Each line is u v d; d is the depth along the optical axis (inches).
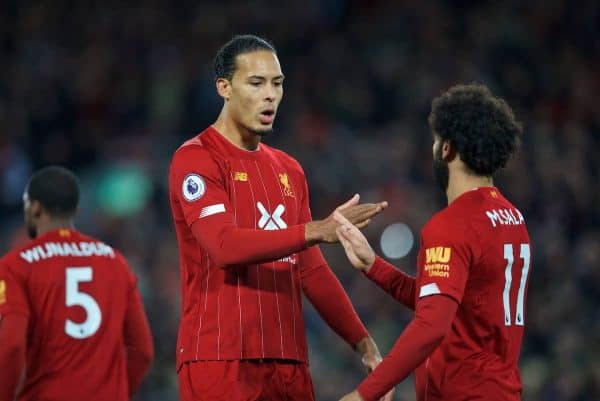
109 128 2199.8
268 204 751.7
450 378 690.2
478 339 689.6
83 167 2130.9
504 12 2425.0
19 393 770.2
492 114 704.4
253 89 737.6
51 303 776.9
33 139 2180.1
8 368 740.7
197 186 729.0
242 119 741.9
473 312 688.4
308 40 2395.4
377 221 1859.0
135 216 1900.8
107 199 1982.0
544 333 1704.0
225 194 734.5
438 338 660.1
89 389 777.6
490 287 688.4
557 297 1758.1
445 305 663.1
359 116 2213.3
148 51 2357.3
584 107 2303.2
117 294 808.3
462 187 708.0
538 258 1839.3
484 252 681.6
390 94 2251.5
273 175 764.6
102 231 1867.6
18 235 1811.0
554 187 2011.6
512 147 709.9
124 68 2320.4
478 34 2379.4
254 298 737.0
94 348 786.2
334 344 1609.3
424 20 2412.6
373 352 810.2
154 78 2278.5
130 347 826.2
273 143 2095.2
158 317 1647.4
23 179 2052.2
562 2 2453.2
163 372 1557.6
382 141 2090.3
